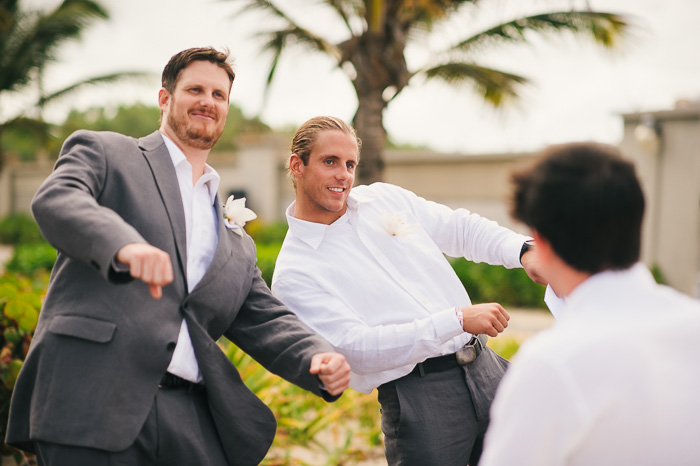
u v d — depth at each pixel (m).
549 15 7.98
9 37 13.28
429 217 2.39
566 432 1.00
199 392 1.90
